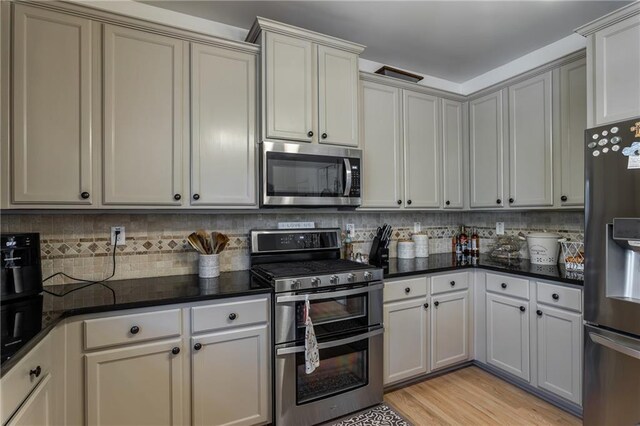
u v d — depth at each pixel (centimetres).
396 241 306
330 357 198
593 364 174
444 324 251
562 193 229
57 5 162
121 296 164
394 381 228
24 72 157
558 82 231
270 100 205
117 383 151
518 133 257
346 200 227
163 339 160
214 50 198
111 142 173
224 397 172
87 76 168
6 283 152
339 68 228
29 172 157
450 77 321
